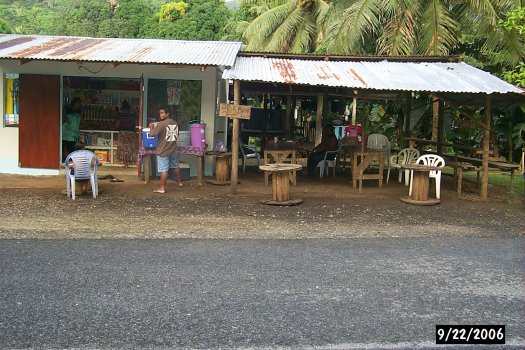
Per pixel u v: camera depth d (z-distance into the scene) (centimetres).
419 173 1011
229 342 421
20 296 506
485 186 1065
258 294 521
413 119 1720
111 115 1308
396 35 1486
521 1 1378
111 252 651
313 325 454
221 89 1395
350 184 1226
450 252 682
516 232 805
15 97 1233
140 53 1091
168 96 1236
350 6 1584
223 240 722
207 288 535
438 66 1162
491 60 1681
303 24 2159
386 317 473
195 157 1256
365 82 998
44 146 1233
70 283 541
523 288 550
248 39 2292
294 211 920
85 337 427
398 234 778
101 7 3778
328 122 1762
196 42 1300
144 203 957
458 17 1539
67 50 1099
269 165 998
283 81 975
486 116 1051
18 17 4025
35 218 826
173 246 686
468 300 515
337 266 613
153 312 475
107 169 1274
